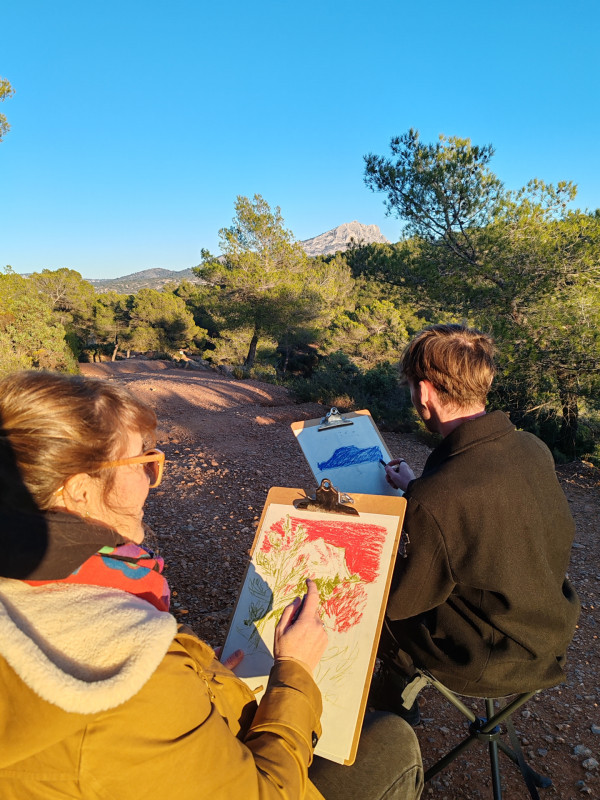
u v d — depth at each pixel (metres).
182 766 0.75
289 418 11.23
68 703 0.65
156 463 1.01
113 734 0.70
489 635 1.42
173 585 3.36
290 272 26.34
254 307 24.92
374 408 12.17
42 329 14.96
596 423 10.08
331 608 1.37
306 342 31.14
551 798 2.05
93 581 0.86
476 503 1.35
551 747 2.34
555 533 1.49
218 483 5.72
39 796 0.70
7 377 0.89
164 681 0.76
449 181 9.49
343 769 1.27
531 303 9.73
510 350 9.13
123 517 0.96
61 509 0.87
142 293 42.09
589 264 9.17
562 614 1.43
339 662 1.29
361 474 1.98
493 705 1.63
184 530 4.26
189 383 14.67
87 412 0.88
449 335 1.58
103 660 0.72
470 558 1.35
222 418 10.48
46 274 41.03
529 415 9.88
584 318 8.69
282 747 0.95
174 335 42.69
